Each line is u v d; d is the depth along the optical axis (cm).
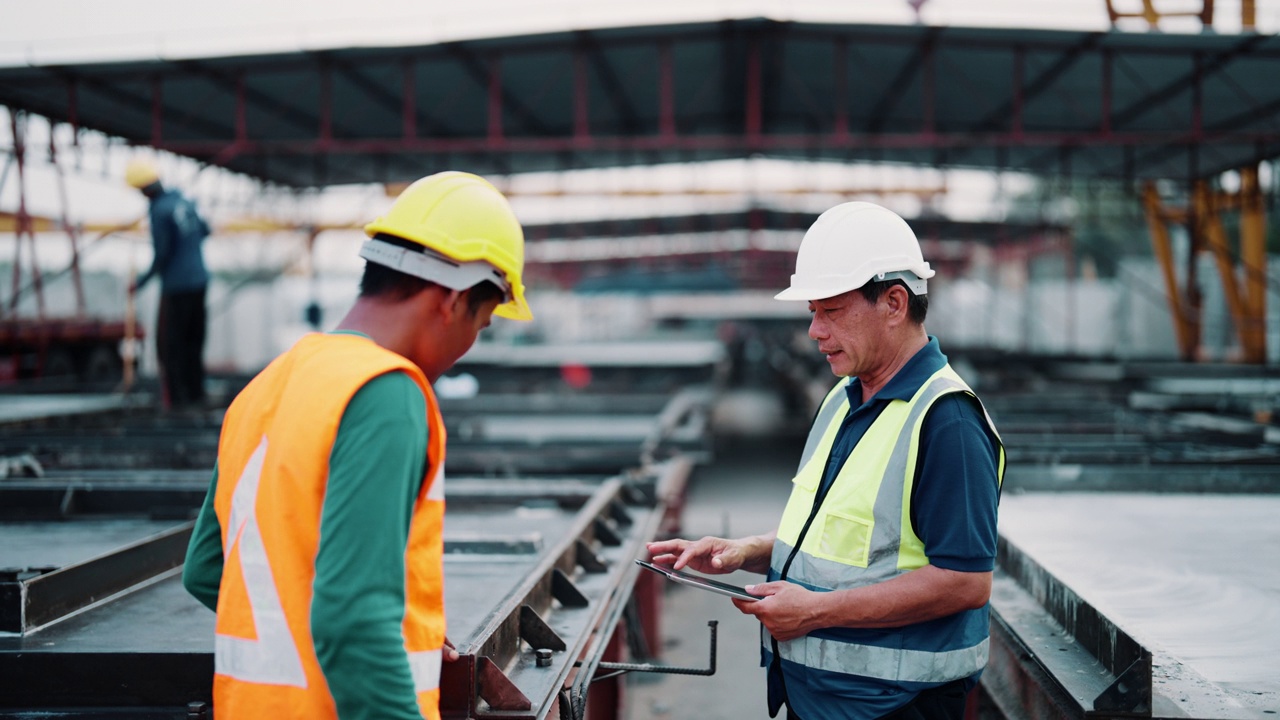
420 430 125
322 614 115
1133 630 218
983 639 175
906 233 178
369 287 141
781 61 1310
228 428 143
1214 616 229
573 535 292
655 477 482
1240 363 1345
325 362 130
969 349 1772
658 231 2206
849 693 169
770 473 987
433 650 134
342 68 1188
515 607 204
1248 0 1134
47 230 1202
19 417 664
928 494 161
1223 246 1459
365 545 117
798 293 173
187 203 774
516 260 145
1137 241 2458
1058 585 233
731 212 2069
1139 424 696
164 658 190
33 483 389
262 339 2050
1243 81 1172
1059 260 2614
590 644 227
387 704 115
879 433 171
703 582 173
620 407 896
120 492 371
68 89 1114
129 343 960
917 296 175
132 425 708
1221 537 319
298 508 125
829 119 1656
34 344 1296
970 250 2538
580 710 187
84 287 1568
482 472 505
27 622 215
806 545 177
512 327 2261
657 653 441
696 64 1315
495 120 1172
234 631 130
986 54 1192
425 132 1595
